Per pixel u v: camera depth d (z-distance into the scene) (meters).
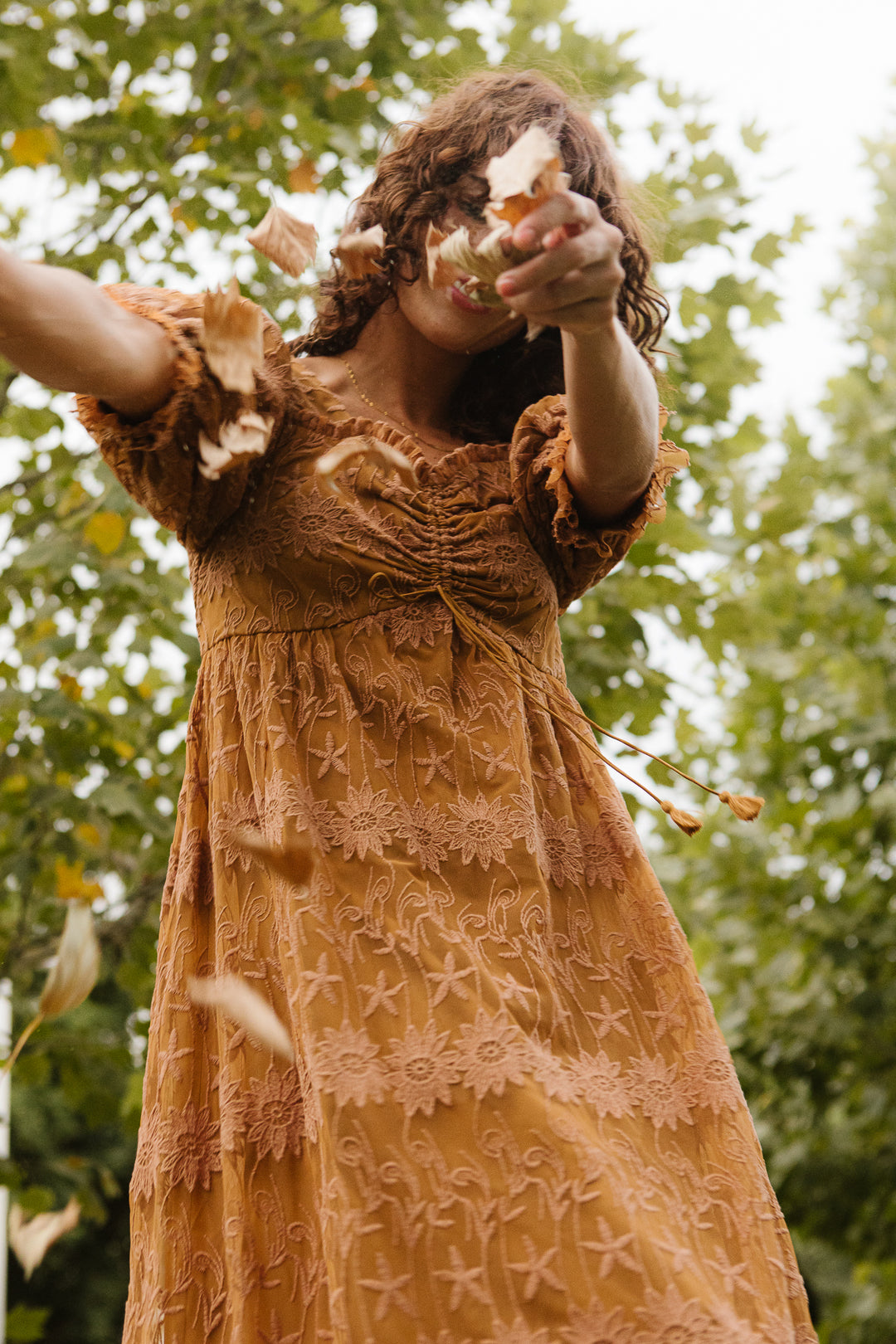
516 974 1.47
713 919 9.75
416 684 1.57
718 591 5.83
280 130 5.28
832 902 9.36
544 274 1.27
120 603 5.19
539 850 1.57
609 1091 1.48
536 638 1.70
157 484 1.54
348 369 1.78
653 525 5.25
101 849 5.56
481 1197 1.32
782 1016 9.34
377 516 1.60
